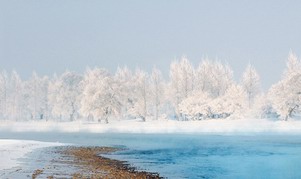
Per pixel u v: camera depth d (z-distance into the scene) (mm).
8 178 19391
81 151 36219
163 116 105875
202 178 22234
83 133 77750
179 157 32906
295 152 37094
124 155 34562
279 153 36344
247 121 82125
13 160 27375
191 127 80188
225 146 44312
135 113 105438
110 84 101688
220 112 95000
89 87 102500
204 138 58750
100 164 26750
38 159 28391
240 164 28391
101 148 40719
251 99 106938
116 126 89500
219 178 22359
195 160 30938
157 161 30109
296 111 82688
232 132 71188
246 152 37344
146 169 25391
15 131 90500
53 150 36000
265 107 88812
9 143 41625
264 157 33188
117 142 51625
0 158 28594
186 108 99250
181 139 57188
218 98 97062
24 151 34281
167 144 47781
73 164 26094
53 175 20734
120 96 102000
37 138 61469
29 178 19453
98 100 99562
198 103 98938
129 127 87500
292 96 80125
